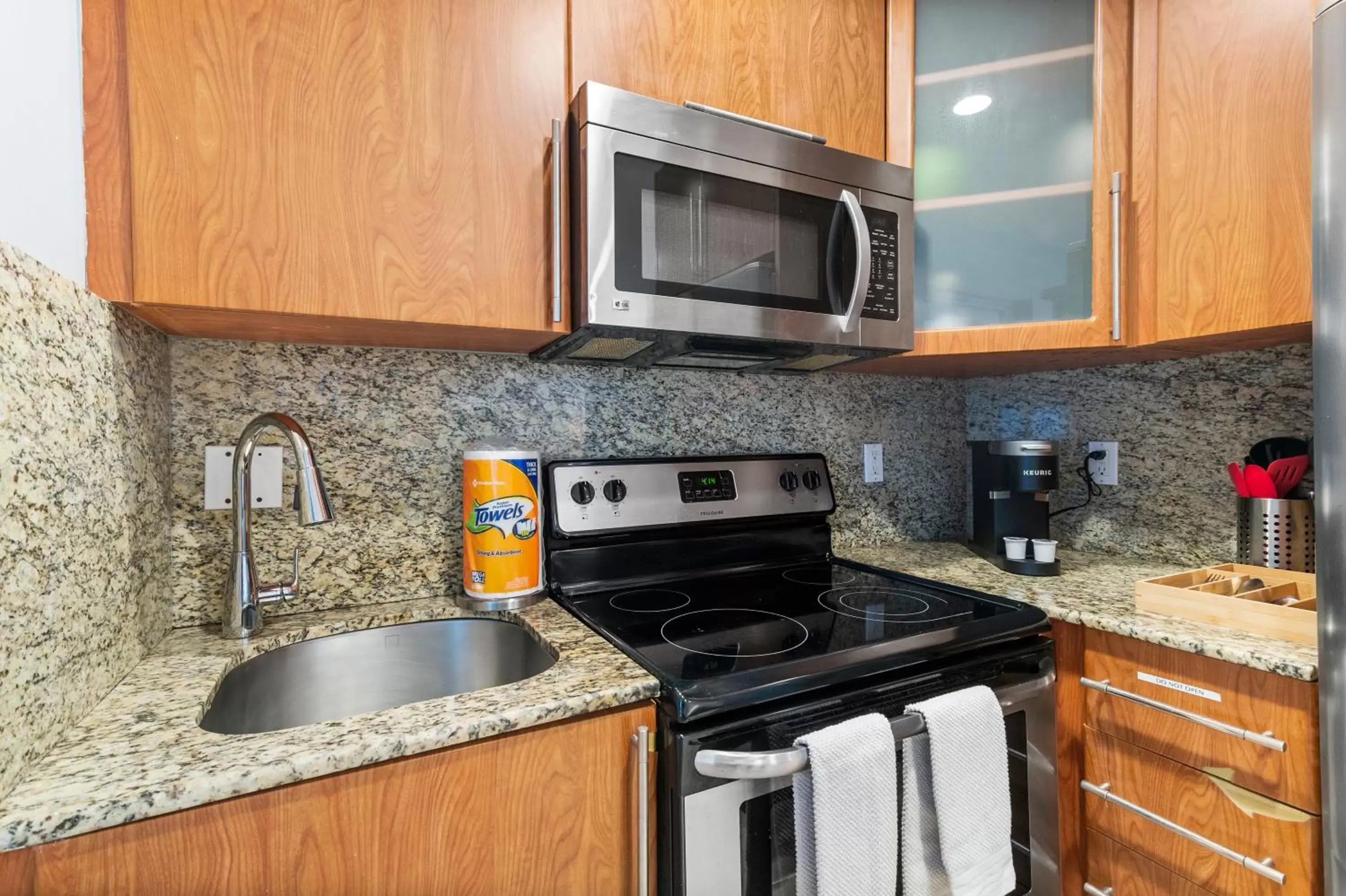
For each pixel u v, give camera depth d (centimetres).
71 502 61
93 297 66
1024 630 95
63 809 47
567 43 95
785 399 154
